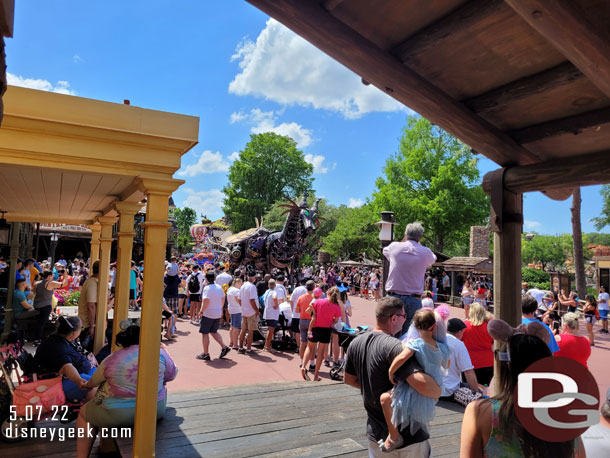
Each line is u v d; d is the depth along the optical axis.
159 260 3.32
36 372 4.02
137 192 4.00
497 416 1.48
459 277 25.97
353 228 38.91
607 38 1.94
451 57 2.85
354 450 3.75
